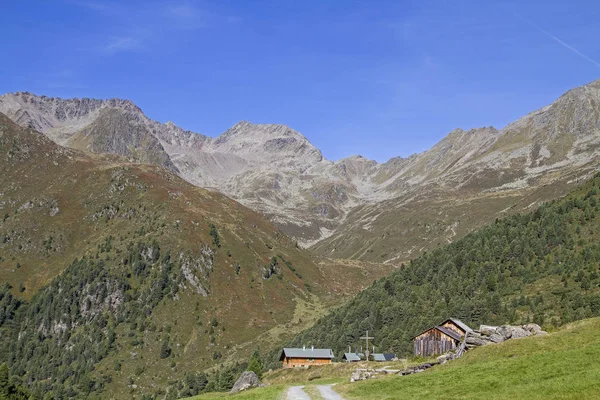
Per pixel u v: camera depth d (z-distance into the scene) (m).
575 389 43.94
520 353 68.56
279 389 85.19
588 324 72.19
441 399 50.94
